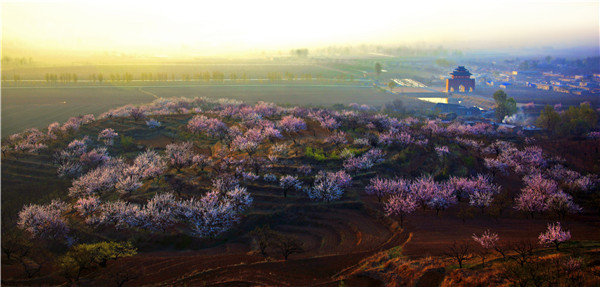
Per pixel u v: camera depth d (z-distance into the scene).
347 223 79.19
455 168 109.00
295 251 67.38
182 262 63.69
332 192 87.38
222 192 87.75
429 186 86.62
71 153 125.25
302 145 124.12
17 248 69.12
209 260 63.97
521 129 178.75
